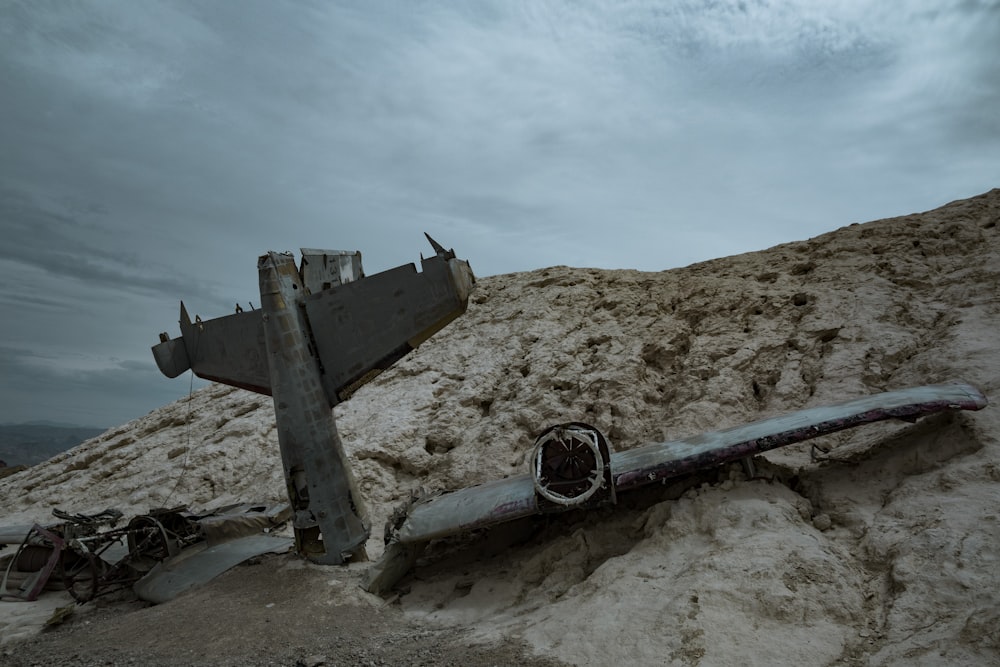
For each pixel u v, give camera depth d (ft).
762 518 22.26
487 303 56.59
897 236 42.29
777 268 45.24
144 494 45.85
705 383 36.76
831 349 34.83
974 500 19.66
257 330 32.81
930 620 16.14
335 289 30.32
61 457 64.03
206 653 21.39
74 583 33.27
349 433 43.88
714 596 18.56
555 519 29.50
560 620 20.08
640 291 49.52
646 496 27.37
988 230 39.83
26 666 22.54
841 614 17.42
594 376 40.68
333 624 23.31
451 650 19.66
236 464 46.60
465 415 43.06
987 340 29.55
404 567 28.27
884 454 24.98
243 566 29.73
